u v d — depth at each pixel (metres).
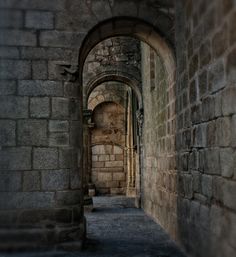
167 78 7.16
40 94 5.81
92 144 18.03
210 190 4.20
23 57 5.80
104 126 18.09
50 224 5.64
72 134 5.88
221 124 3.78
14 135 5.66
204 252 4.45
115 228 7.84
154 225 8.20
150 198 9.83
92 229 7.73
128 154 16.88
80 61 6.27
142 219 9.20
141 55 12.48
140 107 12.35
